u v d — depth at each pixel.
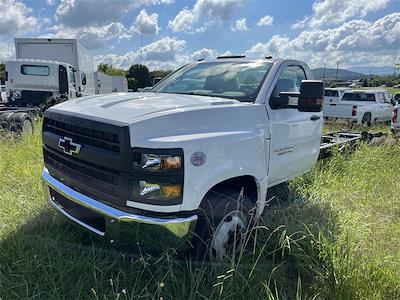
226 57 4.84
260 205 3.63
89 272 3.08
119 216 2.84
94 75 19.75
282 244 3.34
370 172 6.46
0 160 5.84
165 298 2.82
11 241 3.45
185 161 2.81
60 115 3.35
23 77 12.21
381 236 3.87
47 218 3.88
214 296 2.84
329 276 3.13
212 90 4.10
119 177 2.83
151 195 2.76
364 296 2.97
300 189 5.12
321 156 6.54
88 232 3.27
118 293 2.72
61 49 15.04
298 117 4.30
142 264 3.04
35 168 5.48
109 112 3.04
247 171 3.39
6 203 4.26
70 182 3.29
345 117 16.83
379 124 16.16
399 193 5.40
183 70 4.79
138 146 2.76
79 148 3.11
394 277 3.17
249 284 2.96
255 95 3.82
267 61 4.27
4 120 8.65
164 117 2.93
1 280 2.89
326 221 4.00
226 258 3.14
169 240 2.88
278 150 3.98
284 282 3.14
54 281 2.93
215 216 3.13
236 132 3.32
